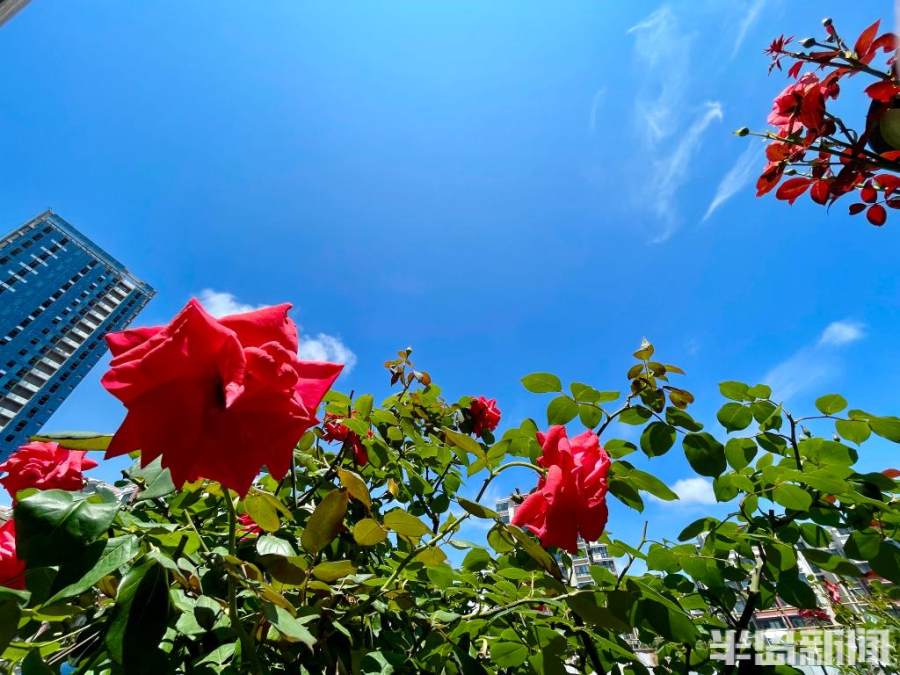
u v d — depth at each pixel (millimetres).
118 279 91562
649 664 1881
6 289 75938
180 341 811
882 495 1387
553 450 1429
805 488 1520
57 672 934
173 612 907
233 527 1049
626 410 1800
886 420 1528
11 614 765
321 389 971
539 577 1445
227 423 816
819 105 1579
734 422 1732
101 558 837
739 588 1818
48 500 842
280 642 1058
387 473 2213
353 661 1139
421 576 1724
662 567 1562
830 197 1688
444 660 1372
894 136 1459
